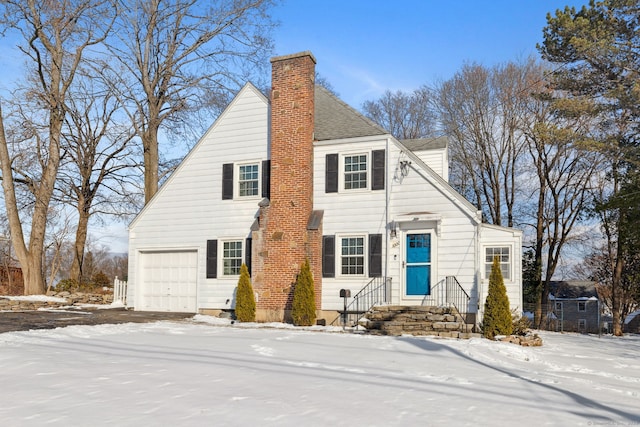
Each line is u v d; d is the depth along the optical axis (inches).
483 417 258.2
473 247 723.4
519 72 1355.8
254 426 235.0
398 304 749.3
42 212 1002.1
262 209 804.0
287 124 807.1
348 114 850.8
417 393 307.6
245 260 835.4
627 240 1154.0
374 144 784.9
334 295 780.0
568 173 1327.5
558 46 1056.2
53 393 290.7
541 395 317.1
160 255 906.1
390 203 768.9
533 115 1322.6
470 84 1423.5
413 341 558.6
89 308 887.1
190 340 510.3
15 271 1326.3
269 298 781.3
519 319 698.2
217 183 872.3
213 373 348.5
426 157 906.7
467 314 714.8
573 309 1907.0
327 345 508.7
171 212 899.4
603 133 1135.0
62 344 462.6
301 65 808.9
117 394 289.1
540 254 1357.0
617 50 931.3
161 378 330.0
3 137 972.6
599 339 846.5
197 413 253.8
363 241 778.2
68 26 1026.7
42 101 1083.9
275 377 340.5
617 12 1000.9
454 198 738.2
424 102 1852.9
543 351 576.4
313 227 773.9
